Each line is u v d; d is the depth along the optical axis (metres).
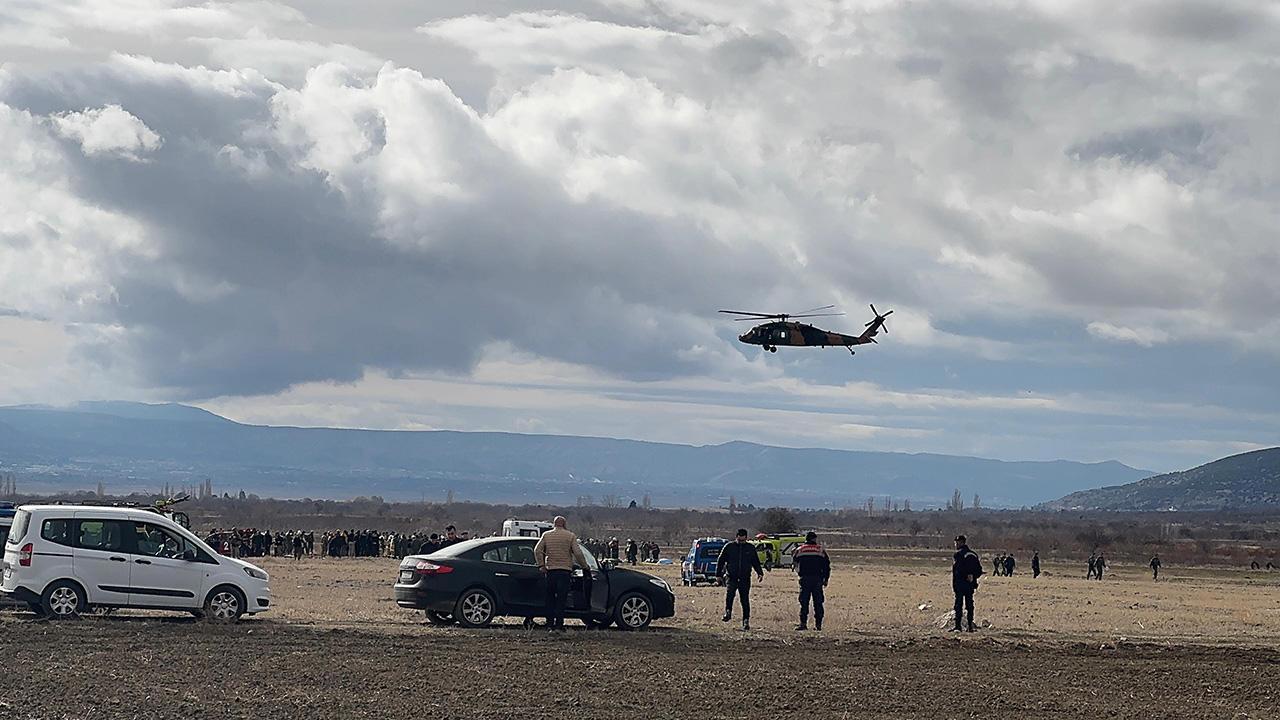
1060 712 20.38
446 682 21.31
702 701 20.30
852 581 69.75
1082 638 30.88
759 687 21.72
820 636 29.33
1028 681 23.41
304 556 92.44
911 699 21.06
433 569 28.83
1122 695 22.16
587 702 19.92
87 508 28.16
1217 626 38.12
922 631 32.22
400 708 19.02
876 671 24.05
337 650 24.50
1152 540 181.00
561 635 27.53
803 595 31.42
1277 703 21.80
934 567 100.50
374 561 83.88
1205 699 22.00
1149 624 38.12
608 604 29.61
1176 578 94.62
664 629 30.16
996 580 78.88
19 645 23.80
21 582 27.38
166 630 26.33
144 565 28.00
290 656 23.59
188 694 19.58
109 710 18.22
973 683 22.92
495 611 28.94
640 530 195.00
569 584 28.92
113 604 27.77
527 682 21.53
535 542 29.70
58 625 26.39
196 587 28.38
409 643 25.67
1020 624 36.38
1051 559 133.00
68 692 19.41
